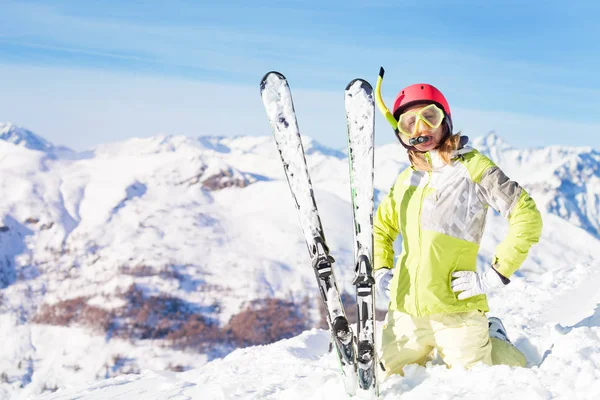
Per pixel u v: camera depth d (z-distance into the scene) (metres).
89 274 192.62
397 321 3.11
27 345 164.12
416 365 3.01
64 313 177.38
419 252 3.03
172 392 3.70
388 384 2.90
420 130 2.99
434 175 3.05
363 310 2.71
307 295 184.62
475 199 2.96
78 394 4.14
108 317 172.50
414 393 2.70
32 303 183.50
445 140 3.01
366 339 2.70
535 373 2.63
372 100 2.96
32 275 195.25
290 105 3.03
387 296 3.21
